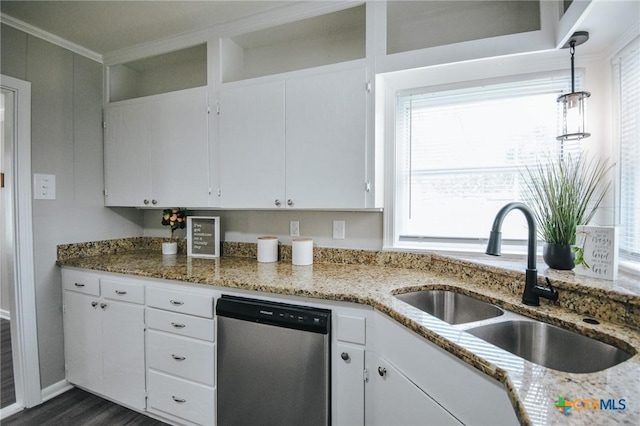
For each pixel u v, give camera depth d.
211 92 2.11
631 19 1.28
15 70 2.01
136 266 2.02
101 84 2.50
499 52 1.57
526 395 0.67
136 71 2.75
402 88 1.94
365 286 1.55
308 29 2.10
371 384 1.38
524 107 1.74
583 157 1.60
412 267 1.92
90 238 2.43
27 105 2.05
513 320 1.17
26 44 2.06
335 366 1.44
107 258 2.33
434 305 1.59
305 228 2.20
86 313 2.12
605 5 1.19
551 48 1.51
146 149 2.33
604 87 1.56
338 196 1.80
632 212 1.40
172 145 2.24
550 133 1.69
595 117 1.59
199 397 1.73
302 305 1.52
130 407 1.98
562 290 1.21
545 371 0.77
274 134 1.93
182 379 1.78
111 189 2.47
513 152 1.77
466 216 1.88
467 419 0.91
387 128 1.95
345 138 1.78
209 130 2.12
